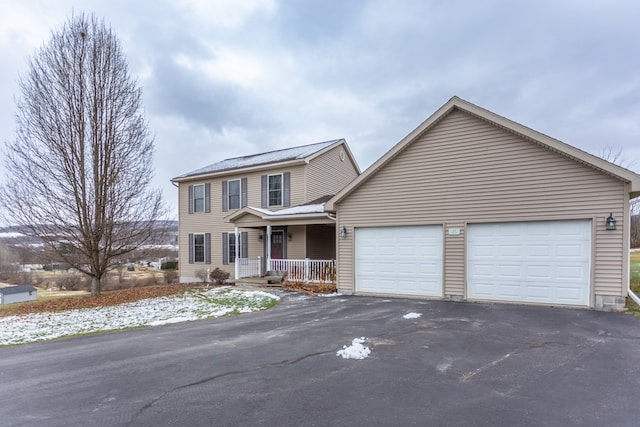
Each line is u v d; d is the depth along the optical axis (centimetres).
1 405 361
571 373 410
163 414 331
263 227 1534
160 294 1273
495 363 449
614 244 774
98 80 1273
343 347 536
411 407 332
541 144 850
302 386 388
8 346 628
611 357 464
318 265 1311
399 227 1050
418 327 652
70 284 2452
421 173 1013
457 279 955
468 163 947
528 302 865
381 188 1076
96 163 1248
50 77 1223
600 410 319
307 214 1259
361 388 379
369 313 803
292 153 1711
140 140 1358
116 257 1420
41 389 404
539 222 859
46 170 1196
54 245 1220
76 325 801
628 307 783
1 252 3094
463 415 314
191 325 745
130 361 501
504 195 898
